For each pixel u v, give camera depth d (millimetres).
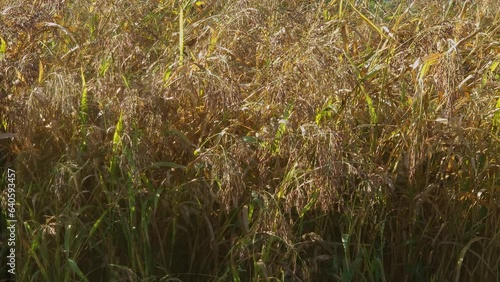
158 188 4270
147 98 4152
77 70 4676
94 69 4719
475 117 4531
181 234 4395
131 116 4098
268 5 5207
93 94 4348
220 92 4211
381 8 5906
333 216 4438
